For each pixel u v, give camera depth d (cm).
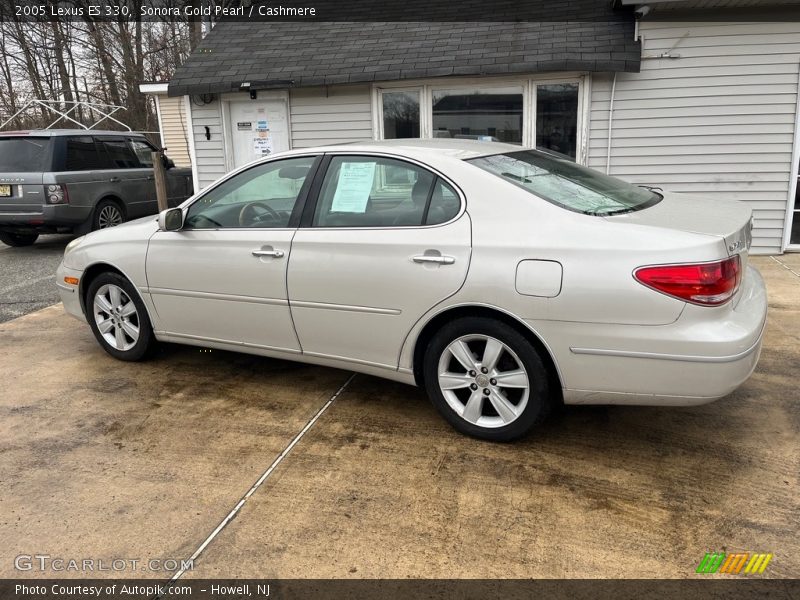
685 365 272
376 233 333
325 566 241
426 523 265
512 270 296
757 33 698
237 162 905
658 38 721
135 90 2331
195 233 394
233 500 283
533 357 302
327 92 845
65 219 867
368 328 341
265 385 411
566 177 349
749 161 736
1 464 317
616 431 338
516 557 244
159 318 423
